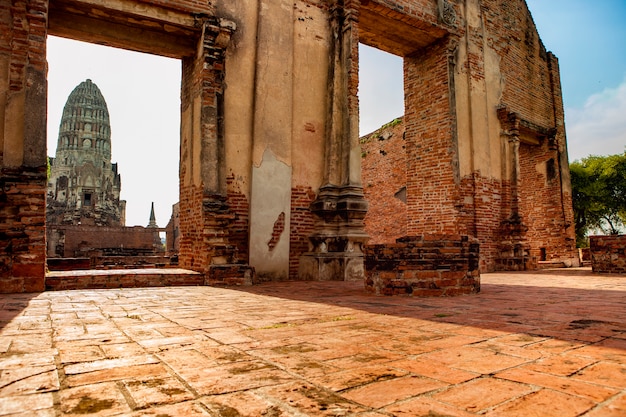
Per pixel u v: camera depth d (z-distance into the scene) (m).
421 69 12.55
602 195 22.00
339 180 9.51
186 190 8.73
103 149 48.50
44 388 1.91
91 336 3.03
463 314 4.00
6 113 6.45
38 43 6.63
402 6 10.77
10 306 4.55
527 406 1.68
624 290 6.20
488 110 13.06
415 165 12.46
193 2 8.25
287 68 9.33
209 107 8.12
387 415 1.60
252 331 3.22
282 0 9.43
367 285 5.98
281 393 1.85
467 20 12.80
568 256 15.41
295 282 8.20
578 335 3.01
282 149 9.09
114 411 1.65
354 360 2.39
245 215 8.61
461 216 11.53
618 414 1.60
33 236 6.22
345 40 9.81
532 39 15.64
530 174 16.45
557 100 16.38
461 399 1.77
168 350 2.62
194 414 1.62
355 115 9.57
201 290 6.48
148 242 32.22
